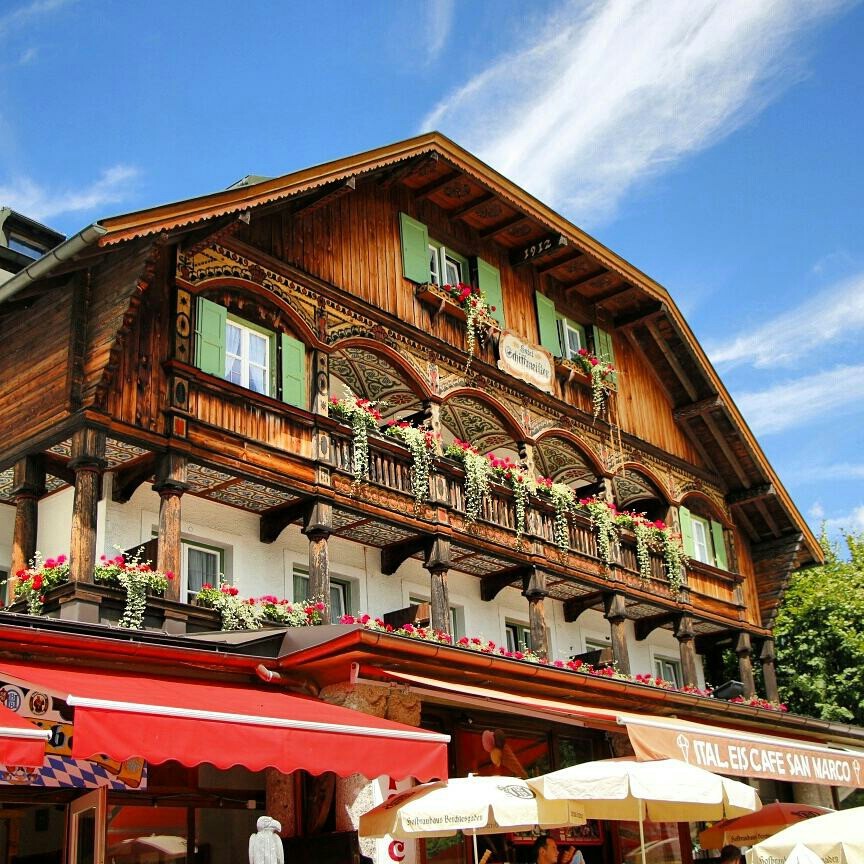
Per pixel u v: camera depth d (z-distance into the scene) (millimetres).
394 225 20547
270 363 17078
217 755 9898
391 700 13711
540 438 22188
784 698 28750
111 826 12430
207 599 14891
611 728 15945
